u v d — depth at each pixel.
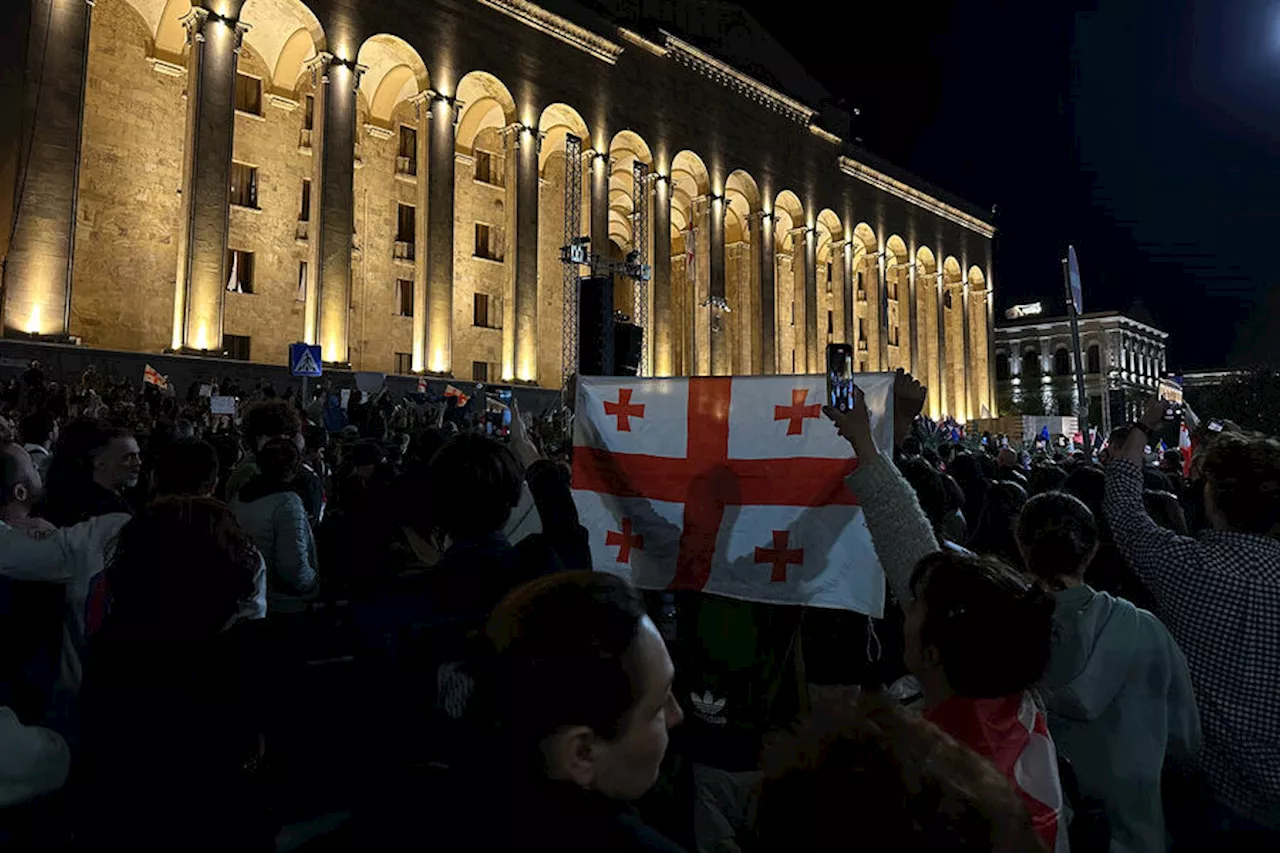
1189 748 3.35
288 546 5.32
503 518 3.16
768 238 52.22
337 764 2.74
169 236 33.75
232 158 33.62
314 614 4.68
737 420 4.35
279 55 36.56
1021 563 6.92
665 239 45.97
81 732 2.74
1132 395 80.88
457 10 37.31
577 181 42.47
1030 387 85.25
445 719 1.91
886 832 1.21
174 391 25.20
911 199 63.22
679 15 50.72
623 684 1.63
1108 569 5.09
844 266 57.28
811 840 1.25
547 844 1.61
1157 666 3.21
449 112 36.75
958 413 66.38
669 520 4.35
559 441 13.55
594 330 15.98
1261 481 3.46
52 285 26.19
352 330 38.59
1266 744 3.27
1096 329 82.06
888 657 4.31
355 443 6.71
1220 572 3.38
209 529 2.86
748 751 3.67
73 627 3.61
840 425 3.50
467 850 1.67
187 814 2.62
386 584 2.97
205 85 29.89
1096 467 5.98
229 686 2.80
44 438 8.19
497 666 1.71
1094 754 3.20
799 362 54.31
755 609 3.95
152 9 33.19
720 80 49.78
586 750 1.63
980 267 69.69
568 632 1.64
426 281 35.94
